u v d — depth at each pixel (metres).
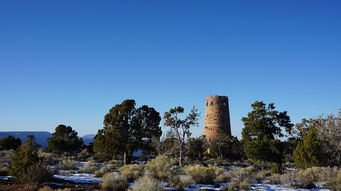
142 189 13.44
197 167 21.41
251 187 17.97
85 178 20.27
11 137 70.06
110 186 14.96
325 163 27.78
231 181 20.80
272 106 40.44
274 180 21.72
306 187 18.11
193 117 46.69
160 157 24.98
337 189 16.59
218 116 81.69
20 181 16.17
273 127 39.38
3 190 13.98
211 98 83.50
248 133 40.25
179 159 46.12
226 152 70.56
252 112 41.03
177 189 16.14
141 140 45.16
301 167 28.94
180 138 46.62
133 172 21.11
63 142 61.94
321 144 27.97
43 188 13.89
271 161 36.03
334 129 28.30
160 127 46.78
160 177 20.86
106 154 50.19
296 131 42.72
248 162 58.88
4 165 24.81
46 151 60.75
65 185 15.86
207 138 80.31
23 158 16.95
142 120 45.06
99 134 45.53
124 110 43.22
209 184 19.94
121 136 42.56
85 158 51.62
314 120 31.70
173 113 46.78
